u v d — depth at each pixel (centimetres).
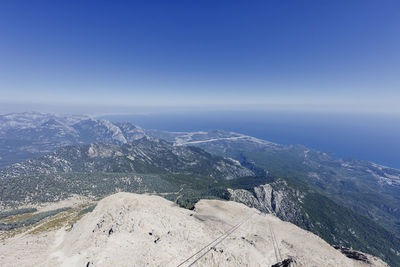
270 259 7056
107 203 11088
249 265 6288
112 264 5128
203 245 6588
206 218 10488
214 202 13975
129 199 10756
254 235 8969
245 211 12625
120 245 6009
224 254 6316
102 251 5719
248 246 7400
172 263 5316
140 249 5856
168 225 7800
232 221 10488
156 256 5422
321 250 8131
